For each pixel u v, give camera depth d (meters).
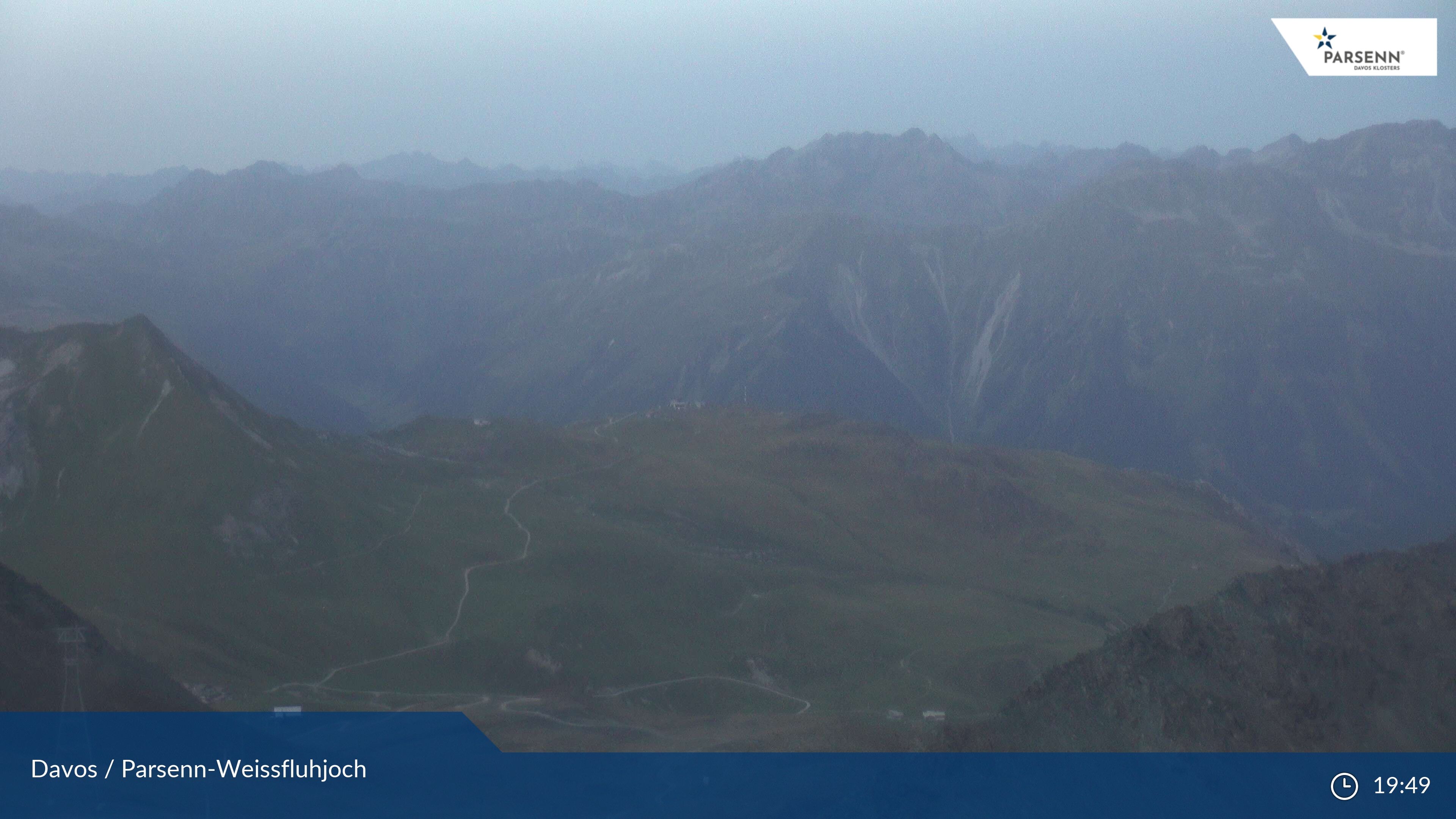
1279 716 31.73
